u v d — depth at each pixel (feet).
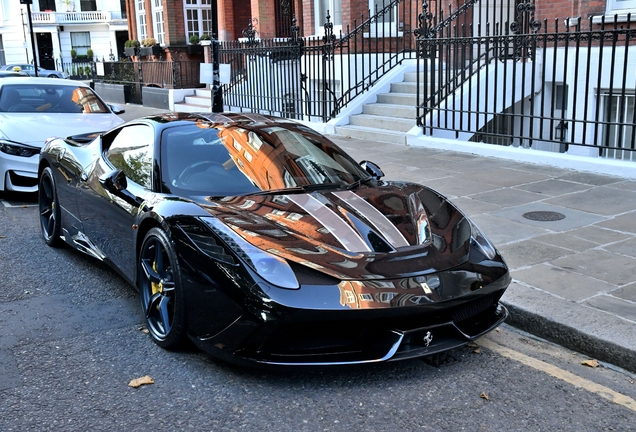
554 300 14.11
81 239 17.49
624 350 11.89
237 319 10.62
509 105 36.58
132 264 14.11
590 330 12.54
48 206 20.33
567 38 26.50
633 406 10.61
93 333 13.55
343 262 10.96
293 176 14.26
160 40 77.46
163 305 12.56
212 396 10.87
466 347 12.89
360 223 12.19
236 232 11.41
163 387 11.18
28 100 29.35
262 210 12.46
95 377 11.59
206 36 71.10
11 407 10.56
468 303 11.39
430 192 14.96
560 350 12.79
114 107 30.50
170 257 11.78
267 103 51.44
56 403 10.69
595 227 19.58
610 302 13.97
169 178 13.78
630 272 15.81
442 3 43.93
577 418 10.25
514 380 11.50
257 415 10.28
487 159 30.55
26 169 25.25
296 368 10.46
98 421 10.12
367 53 46.29
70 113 29.09
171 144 14.55
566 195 23.47
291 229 11.78
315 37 49.88
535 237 18.84
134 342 13.05
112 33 167.84
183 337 11.93
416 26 42.34
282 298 10.23
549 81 35.22
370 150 34.37
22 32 160.45
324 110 41.81
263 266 10.63
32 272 17.66
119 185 14.40
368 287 10.52
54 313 14.69
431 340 11.11
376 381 11.40
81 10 167.12
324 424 10.02
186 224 11.80
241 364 10.81
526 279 15.49
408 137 35.42
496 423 10.07
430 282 10.98
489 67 36.19
